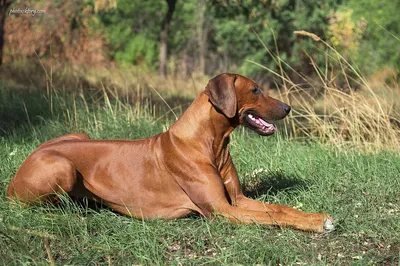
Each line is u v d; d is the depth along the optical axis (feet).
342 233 19.15
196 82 67.00
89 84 47.62
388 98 35.04
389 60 57.47
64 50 63.21
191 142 20.10
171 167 20.25
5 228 18.16
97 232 19.08
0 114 36.32
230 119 20.35
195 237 18.61
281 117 20.90
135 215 20.76
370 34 59.77
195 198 19.95
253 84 20.57
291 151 27.91
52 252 17.65
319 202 21.48
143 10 96.17
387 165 25.29
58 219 19.13
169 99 48.78
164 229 19.19
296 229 19.34
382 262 17.08
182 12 95.45
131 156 20.79
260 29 54.44
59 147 20.93
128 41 95.50
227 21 55.16
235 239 18.07
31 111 36.83
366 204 21.26
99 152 20.94
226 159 20.85
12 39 61.67
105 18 93.61
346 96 33.27
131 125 32.22
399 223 19.36
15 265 16.25
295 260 16.94
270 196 22.25
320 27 54.03
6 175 23.95
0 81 47.09
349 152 28.37
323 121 32.14
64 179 20.17
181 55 93.45
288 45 55.26
